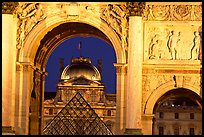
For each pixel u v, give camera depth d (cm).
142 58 5659
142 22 5669
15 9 5656
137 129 5409
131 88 5453
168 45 5700
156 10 5738
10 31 5566
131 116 5425
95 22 5750
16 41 5756
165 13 5731
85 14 5759
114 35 5700
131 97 5447
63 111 6706
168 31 5722
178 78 5656
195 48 5688
